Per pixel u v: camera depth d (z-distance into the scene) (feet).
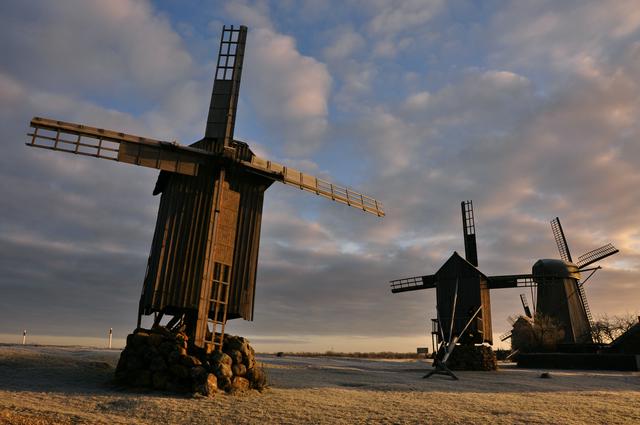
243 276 63.77
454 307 119.85
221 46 69.87
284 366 95.04
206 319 56.80
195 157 62.75
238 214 65.00
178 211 60.95
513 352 200.64
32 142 55.83
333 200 73.92
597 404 54.75
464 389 71.36
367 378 82.84
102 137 58.80
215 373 52.95
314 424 40.32
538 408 51.24
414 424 41.01
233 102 66.49
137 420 39.52
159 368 52.60
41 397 45.60
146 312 61.82
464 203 145.79
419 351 215.31
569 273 194.39
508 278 130.21
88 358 75.00
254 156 66.54
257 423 40.06
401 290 138.00
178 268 59.06
